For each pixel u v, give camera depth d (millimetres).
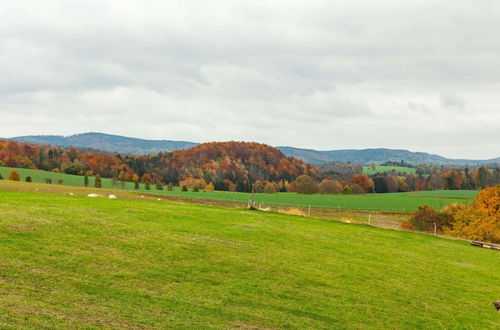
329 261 29547
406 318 20609
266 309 18844
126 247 24812
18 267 18297
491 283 30312
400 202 136625
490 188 93062
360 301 22047
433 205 130500
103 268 20438
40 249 21547
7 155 185625
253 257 27391
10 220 26594
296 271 25688
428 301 23875
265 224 41562
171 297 18250
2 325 11906
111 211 36500
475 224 85375
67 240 24109
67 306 14891
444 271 32156
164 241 27797
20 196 40938
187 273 22078
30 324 12453
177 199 125500
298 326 17375
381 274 28078
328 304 20797
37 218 28531
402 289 25391
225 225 37625
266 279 23250
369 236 44500
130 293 17828
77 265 20172
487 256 42562
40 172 171750
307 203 130125
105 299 16562
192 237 30312
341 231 45094
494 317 22688
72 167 191875
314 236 38844
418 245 43344
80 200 42750
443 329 19922
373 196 154875
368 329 18469
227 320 16719
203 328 15281
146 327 14312
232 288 20938
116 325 13914
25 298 14797
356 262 30516
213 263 24609
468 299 25422
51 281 17422
